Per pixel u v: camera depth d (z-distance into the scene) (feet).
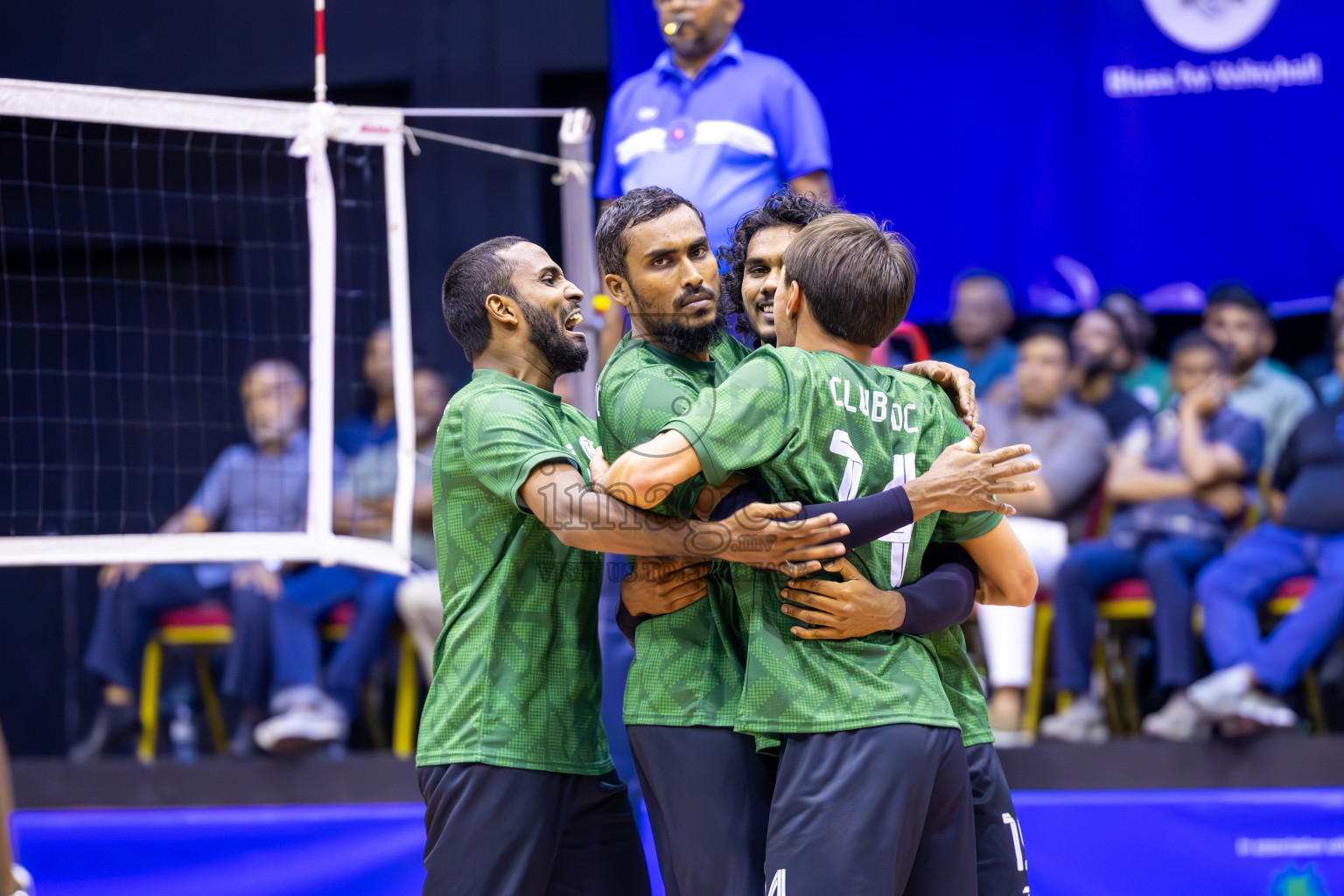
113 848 43.09
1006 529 25.21
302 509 53.21
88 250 59.77
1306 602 45.78
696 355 25.71
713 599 24.45
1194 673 46.57
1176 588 46.78
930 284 54.19
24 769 46.93
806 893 21.30
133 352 62.39
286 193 62.44
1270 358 56.85
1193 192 52.75
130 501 62.08
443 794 24.86
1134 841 41.39
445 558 25.94
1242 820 41.37
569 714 25.40
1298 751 43.91
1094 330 52.24
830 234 23.63
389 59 61.00
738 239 28.07
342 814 43.19
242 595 50.57
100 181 62.34
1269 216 52.42
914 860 22.70
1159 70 52.75
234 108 35.40
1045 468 50.14
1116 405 52.29
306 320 62.64
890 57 53.98
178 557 35.81
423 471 52.08
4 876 16.83
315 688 49.06
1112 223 53.16
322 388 36.63
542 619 25.21
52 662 60.49
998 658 46.57
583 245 38.24
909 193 54.13
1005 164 53.62
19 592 60.80
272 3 60.95
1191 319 57.26
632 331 26.43
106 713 51.01
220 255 62.54
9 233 61.93
